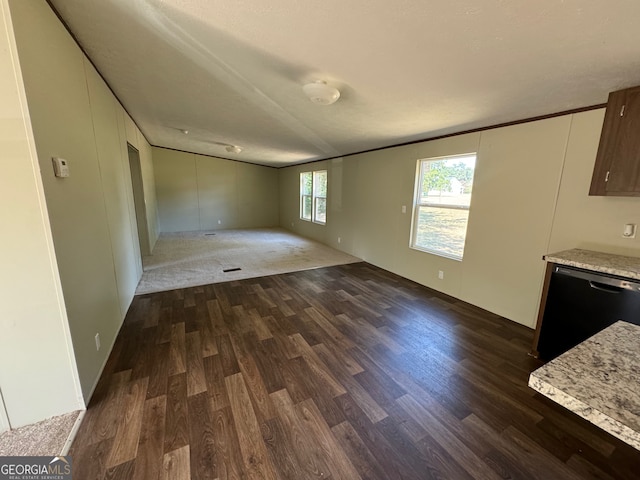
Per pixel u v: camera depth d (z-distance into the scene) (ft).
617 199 6.98
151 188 21.07
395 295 11.64
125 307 9.50
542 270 8.63
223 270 14.71
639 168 6.06
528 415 5.41
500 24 4.30
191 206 26.99
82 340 5.43
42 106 4.47
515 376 6.60
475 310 10.28
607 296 6.04
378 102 8.25
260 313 9.71
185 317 9.32
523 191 8.92
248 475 4.13
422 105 8.21
